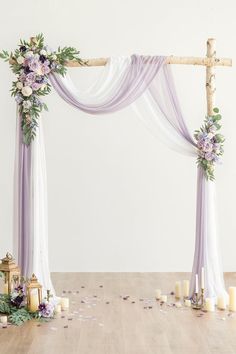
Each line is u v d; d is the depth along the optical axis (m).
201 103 7.68
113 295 6.06
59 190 7.66
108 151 7.69
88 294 6.11
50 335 4.49
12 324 4.81
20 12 7.64
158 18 7.69
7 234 7.58
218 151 5.64
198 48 7.69
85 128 7.67
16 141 5.44
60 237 7.66
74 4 7.66
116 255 7.69
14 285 5.23
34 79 5.33
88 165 7.69
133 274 7.49
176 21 7.69
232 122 7.66
